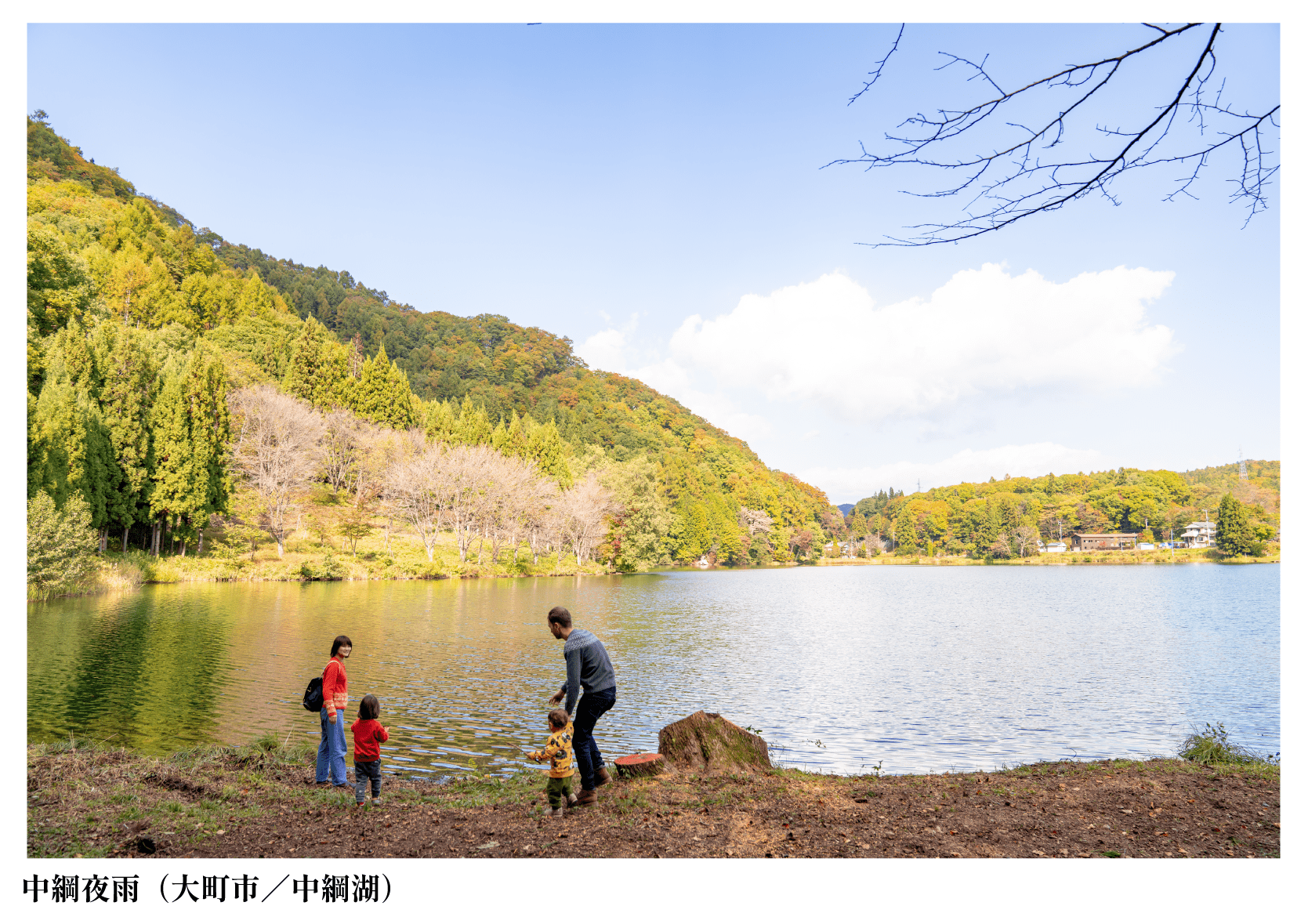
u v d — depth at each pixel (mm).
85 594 36875
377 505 76125
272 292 137000
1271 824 6086
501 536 76188
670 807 6441
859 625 37656
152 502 47562
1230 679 22156
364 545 65688
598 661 6703
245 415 65250
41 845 5648
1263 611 47531
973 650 28250
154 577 45094
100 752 8547
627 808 6461
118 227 108188
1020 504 182000
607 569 85688
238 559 53031
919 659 25750
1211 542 154250
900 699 18406
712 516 138125
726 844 5582
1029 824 6027
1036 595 65750
